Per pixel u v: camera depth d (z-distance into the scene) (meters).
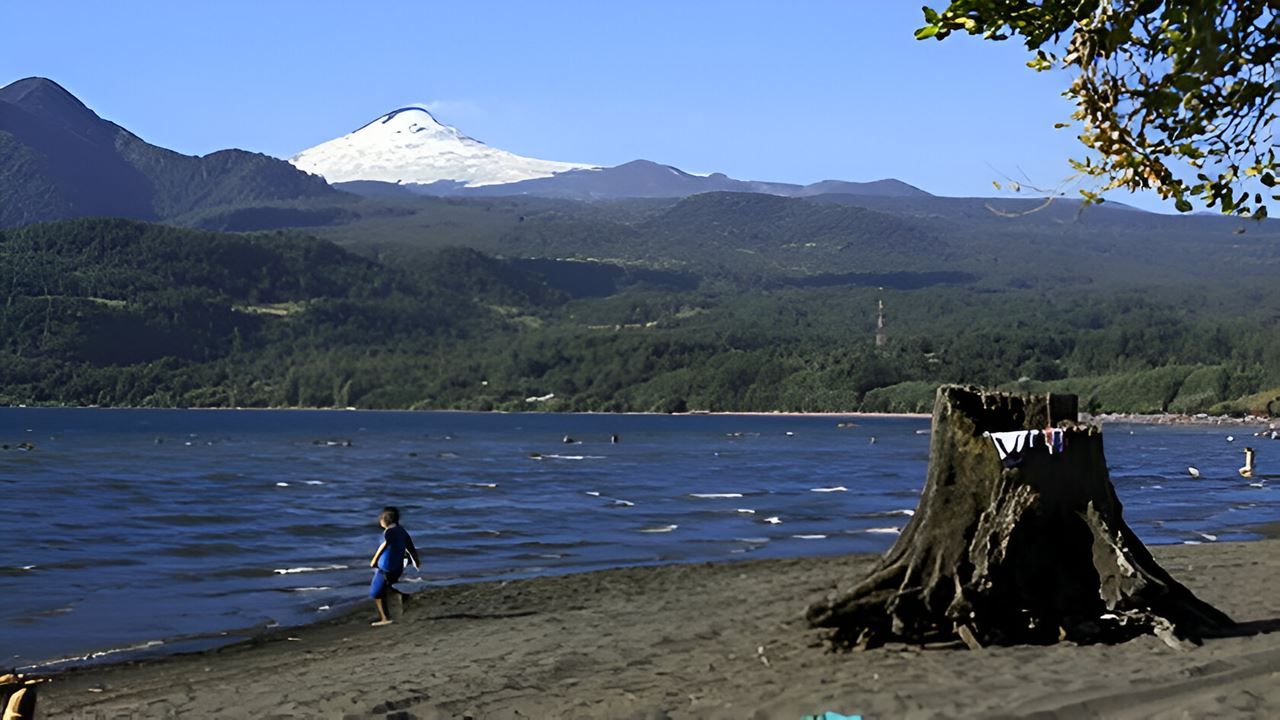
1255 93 5.97
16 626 19.12
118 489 54.00
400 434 142.12
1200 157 6.11
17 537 33.41
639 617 16.23
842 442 125.25
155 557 28.91
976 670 9.52
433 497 49.19
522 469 72.44
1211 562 19.77
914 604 10.93
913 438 138.88
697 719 8.88
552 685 11.40
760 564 23.52
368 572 25.86
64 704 12.89
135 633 18.42
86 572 26.06
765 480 60.81
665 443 120.38
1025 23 6.69
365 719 10.48
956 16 6.77
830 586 18.22
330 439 124.56
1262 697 7.55
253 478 62.75
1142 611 10.51
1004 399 11.30
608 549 29.84
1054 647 10.31
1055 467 10.88
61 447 100.56
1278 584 15.84
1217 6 5.58
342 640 17.05
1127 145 6.04
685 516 39.41
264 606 21.09
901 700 8.54
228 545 31.55
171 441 114.75
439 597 20.84
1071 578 10.76
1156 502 44.16
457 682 12.04
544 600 19.72
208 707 11.89
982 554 10.79
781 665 10.76
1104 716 7.68
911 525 11.38
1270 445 115.88
